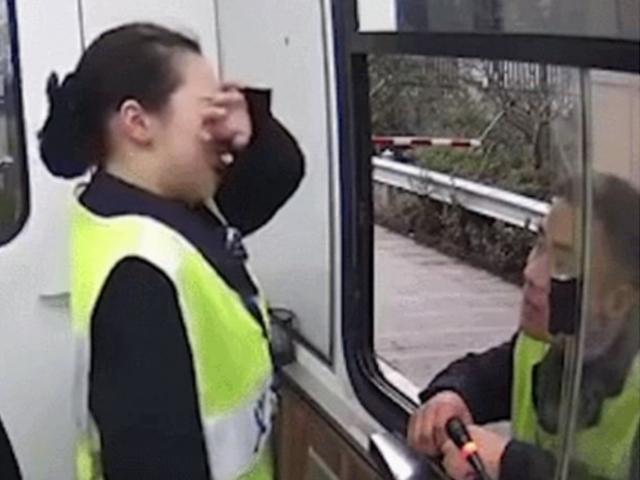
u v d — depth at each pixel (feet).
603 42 4.45
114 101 5.43
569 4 4.77
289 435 7.89
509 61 5.37
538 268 5.32
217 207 6.49
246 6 8.60
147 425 5.20
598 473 4.70
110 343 5.26
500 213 5.84
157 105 5.42
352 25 7.03
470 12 5.72
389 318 7.07
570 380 4.83
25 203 9.28
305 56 7.62
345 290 7.36
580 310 4.73
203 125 5.47
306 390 7.75
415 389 6.77
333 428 7.16
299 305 8.28
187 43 5.59
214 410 5.37
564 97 4.88
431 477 5.97
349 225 7.28
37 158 9.20
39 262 9.38
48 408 9.59
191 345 5.26
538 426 5.25
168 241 5.32
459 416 5.91
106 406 5.27
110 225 5.37
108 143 5.50
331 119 7.34
